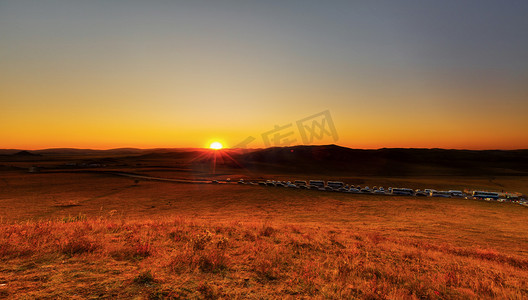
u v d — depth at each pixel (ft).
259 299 17.42
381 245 44.93
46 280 17.12
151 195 227.20
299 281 21.53
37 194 218.59
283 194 241.96
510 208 178.50
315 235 49.47
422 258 36.60
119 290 16.53
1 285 15.72
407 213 155.84
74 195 217.97
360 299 19.08
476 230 100.99
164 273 20.22
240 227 50.29
